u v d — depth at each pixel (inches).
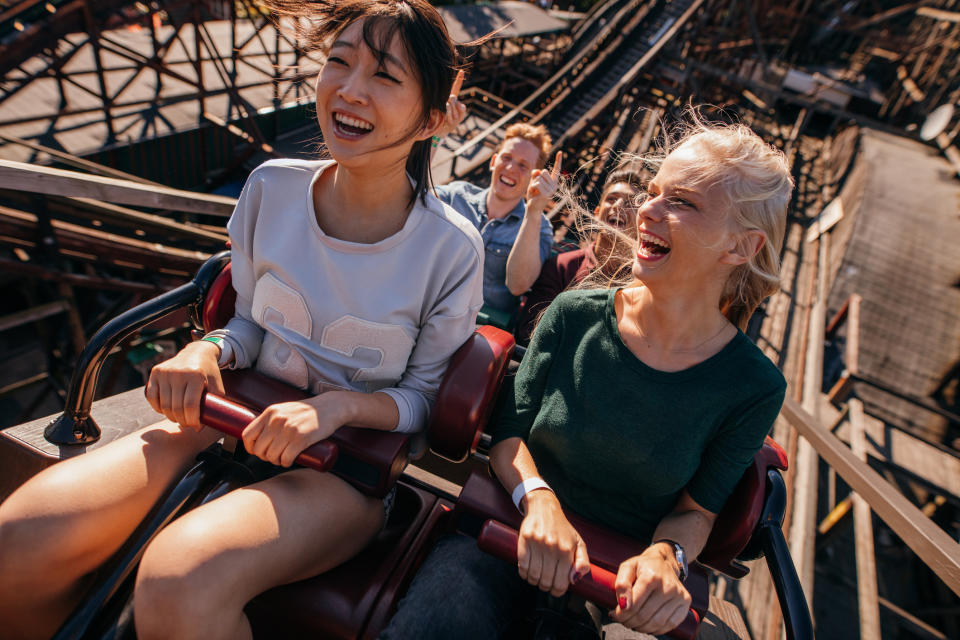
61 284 205.0
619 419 44.8
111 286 226.2
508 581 43.4
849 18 792.3
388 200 42.3
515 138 103.0
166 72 363.3
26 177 82.7
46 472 37.1
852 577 234.5
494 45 656.4
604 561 39.0
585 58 503.8
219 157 410.0
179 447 41.9
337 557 39.8
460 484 70.6
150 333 311.0
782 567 40.8
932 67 710.5
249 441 35.4
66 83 378.3
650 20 547.2
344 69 37.5
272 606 37.7
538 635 38.8
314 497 37.9
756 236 40.7
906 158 524.1
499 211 105.6
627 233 64.9
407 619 36.9
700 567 42.8
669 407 43.9
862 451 202.4
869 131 589.0
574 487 48.8
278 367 46.2
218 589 30.8
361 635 37.1
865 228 406.0
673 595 34.3
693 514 44.4
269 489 37.0
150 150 360.8
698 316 43.5
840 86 749.3
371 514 42.3
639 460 44.7
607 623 46.8
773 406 42.5
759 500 44.0
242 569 32.0
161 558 30.9
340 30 37.9
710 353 44.0
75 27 319.6
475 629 38.9
